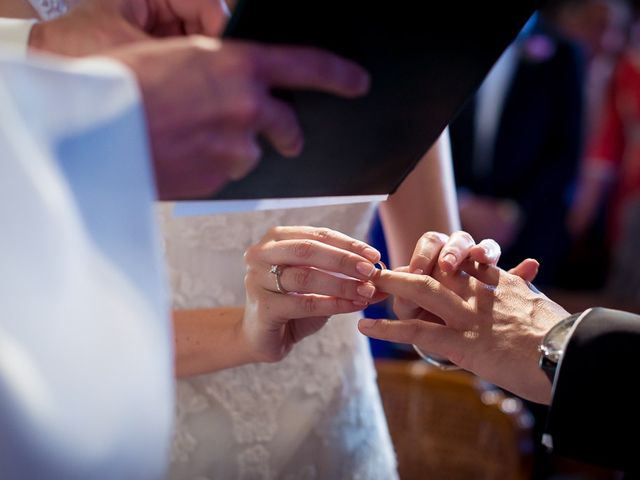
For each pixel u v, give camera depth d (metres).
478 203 2.67
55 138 0.51
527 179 2.69
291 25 0.58
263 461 1.03
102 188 0.52
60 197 0.50
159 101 0.55
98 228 0.52
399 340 0.87
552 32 2.74
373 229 2.04
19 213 0.50
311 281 0.84
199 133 0.57
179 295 0.99
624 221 3.54
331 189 0.74
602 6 3.38
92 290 0.51
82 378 0.50
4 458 0.49
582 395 0.77
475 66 0.68
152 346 0.52
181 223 0.98
